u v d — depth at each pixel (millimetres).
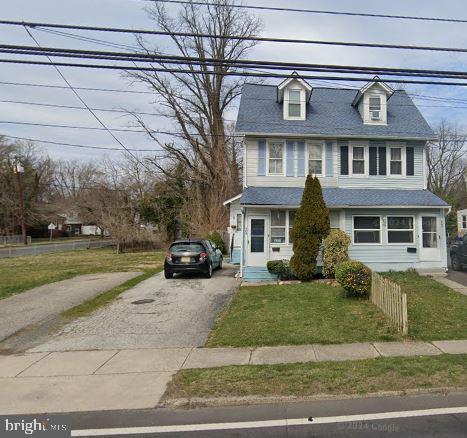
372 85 16766
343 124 16672
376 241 15461
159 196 36562
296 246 13711
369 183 16344
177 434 4160
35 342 7762
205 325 8742
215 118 31656
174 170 34781
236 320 8844
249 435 4105
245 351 6887
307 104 17906
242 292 12109
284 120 16719
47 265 21344
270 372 5746
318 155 16359
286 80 16781
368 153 16406
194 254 14938
